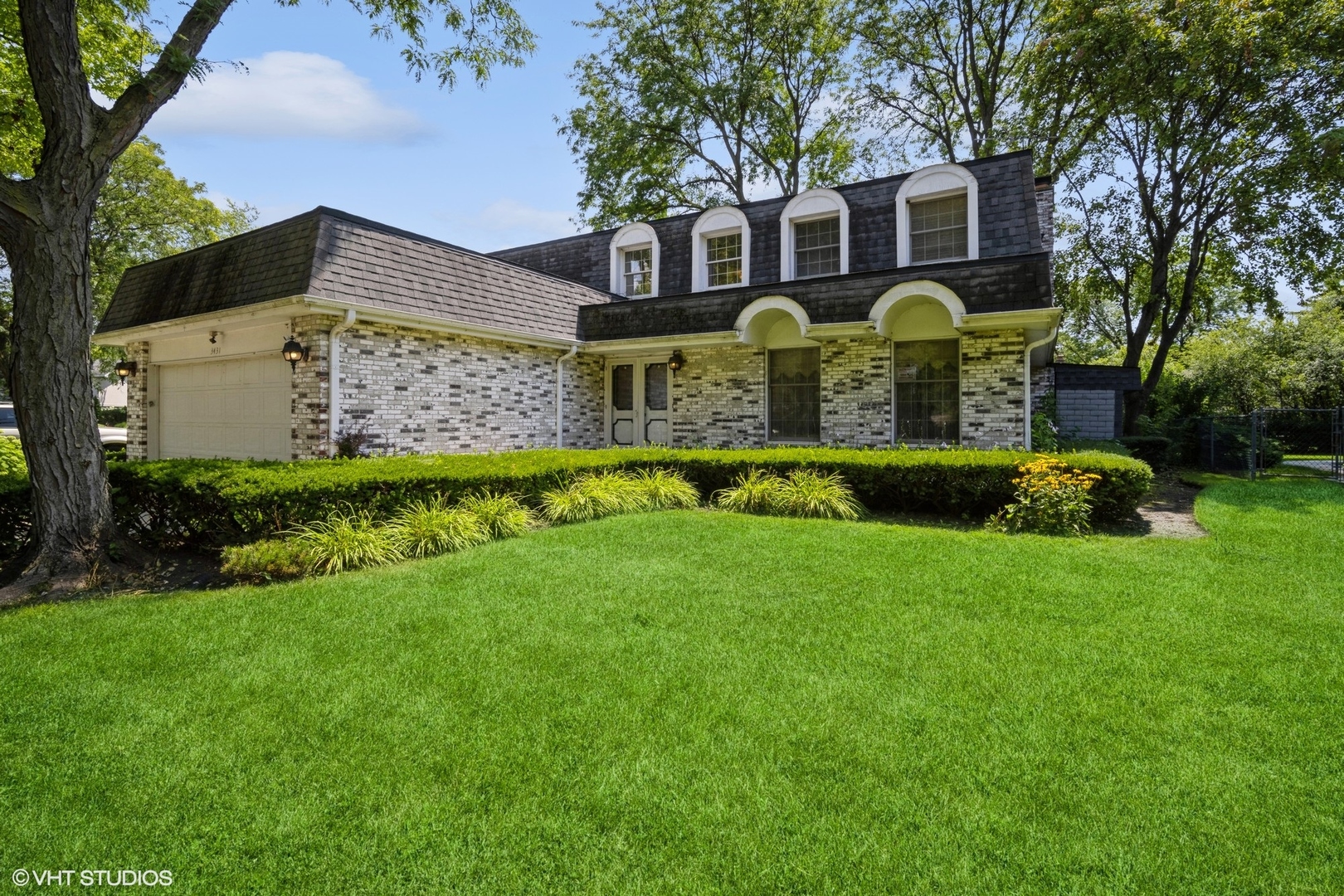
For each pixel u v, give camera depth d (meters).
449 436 10.58
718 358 12.70
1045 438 10.13
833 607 4.48
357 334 9.23
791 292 11.05
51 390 5.53
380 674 3.46
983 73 21.36
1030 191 11.16
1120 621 4.18
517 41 8.88
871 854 2.07
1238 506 8.47
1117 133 16.34
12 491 6.05
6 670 3.53
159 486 6.28
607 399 14.22
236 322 9.59
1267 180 13.70
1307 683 3.29
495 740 2.78
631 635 3.98
